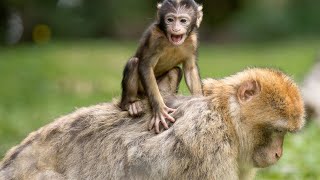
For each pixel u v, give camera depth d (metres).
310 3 59.19
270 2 59.72
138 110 12.02
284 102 11.42
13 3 53.78
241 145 11.63
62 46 46.81
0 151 19.39
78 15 56.19
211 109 11.60
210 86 12.16
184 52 12.38
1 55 42.41
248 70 11.98
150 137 11.71
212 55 44.50
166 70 12.54
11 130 23.66
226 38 59.28
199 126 11.42
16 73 36.19
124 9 56.19
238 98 11.59
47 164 12.05
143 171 11.64
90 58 39.72
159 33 12.14
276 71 11.90
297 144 18.59
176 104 12.01
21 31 55.22
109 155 11.84
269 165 11.73
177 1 12.19
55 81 34.56
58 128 12.26
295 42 55.31
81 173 11.91
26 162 12.12
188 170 11.38
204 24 60.22
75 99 30.33
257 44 56.31
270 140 11.66
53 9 55.25
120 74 35.84
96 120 12.14
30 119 25.64
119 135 11.89
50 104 29.09
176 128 11.52
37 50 44.16
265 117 11.48
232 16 60.50
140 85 12.25
